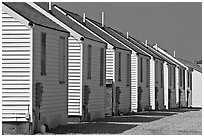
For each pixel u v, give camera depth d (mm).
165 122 27922
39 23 24953
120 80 41062
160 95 55219
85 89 31891
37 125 24406
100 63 35125
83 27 38188
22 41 23891
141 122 32125
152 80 51094
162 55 64062
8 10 23953
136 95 45156
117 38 44781
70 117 31375
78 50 31359
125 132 24594
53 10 35375
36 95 24219
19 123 23812
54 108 26609
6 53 23953
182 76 67875
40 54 24766
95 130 26125
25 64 23875
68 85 31375
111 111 39062
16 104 23859
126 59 42875
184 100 69000
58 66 27094
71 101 31453
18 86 23875
